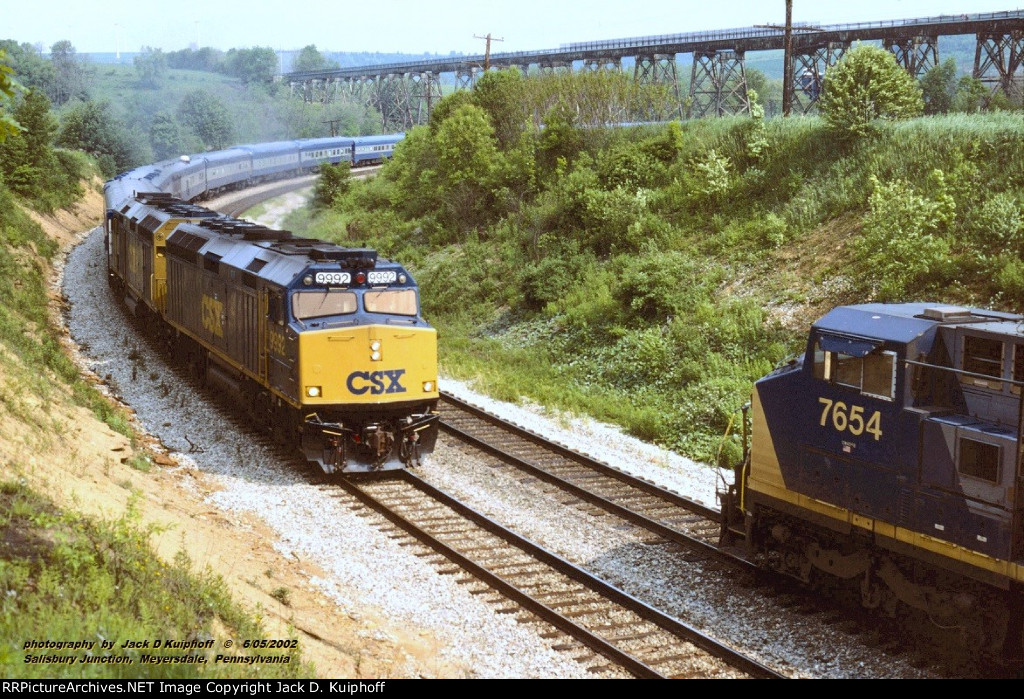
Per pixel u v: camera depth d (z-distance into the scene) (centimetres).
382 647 1081
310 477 1734
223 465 1752
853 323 1170
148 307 2811
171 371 2467
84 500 1182
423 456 1809
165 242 2566
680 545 1480
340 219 5397
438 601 1237
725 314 2581
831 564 1211
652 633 1174
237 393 2073
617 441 2122
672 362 2502
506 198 4041
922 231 2450
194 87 17988
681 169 3538
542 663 1084
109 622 831
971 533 1017
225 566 1188
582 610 1224
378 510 1577
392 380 1728
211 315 2173
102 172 7494
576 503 1664
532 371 2770
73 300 3291
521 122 4547
